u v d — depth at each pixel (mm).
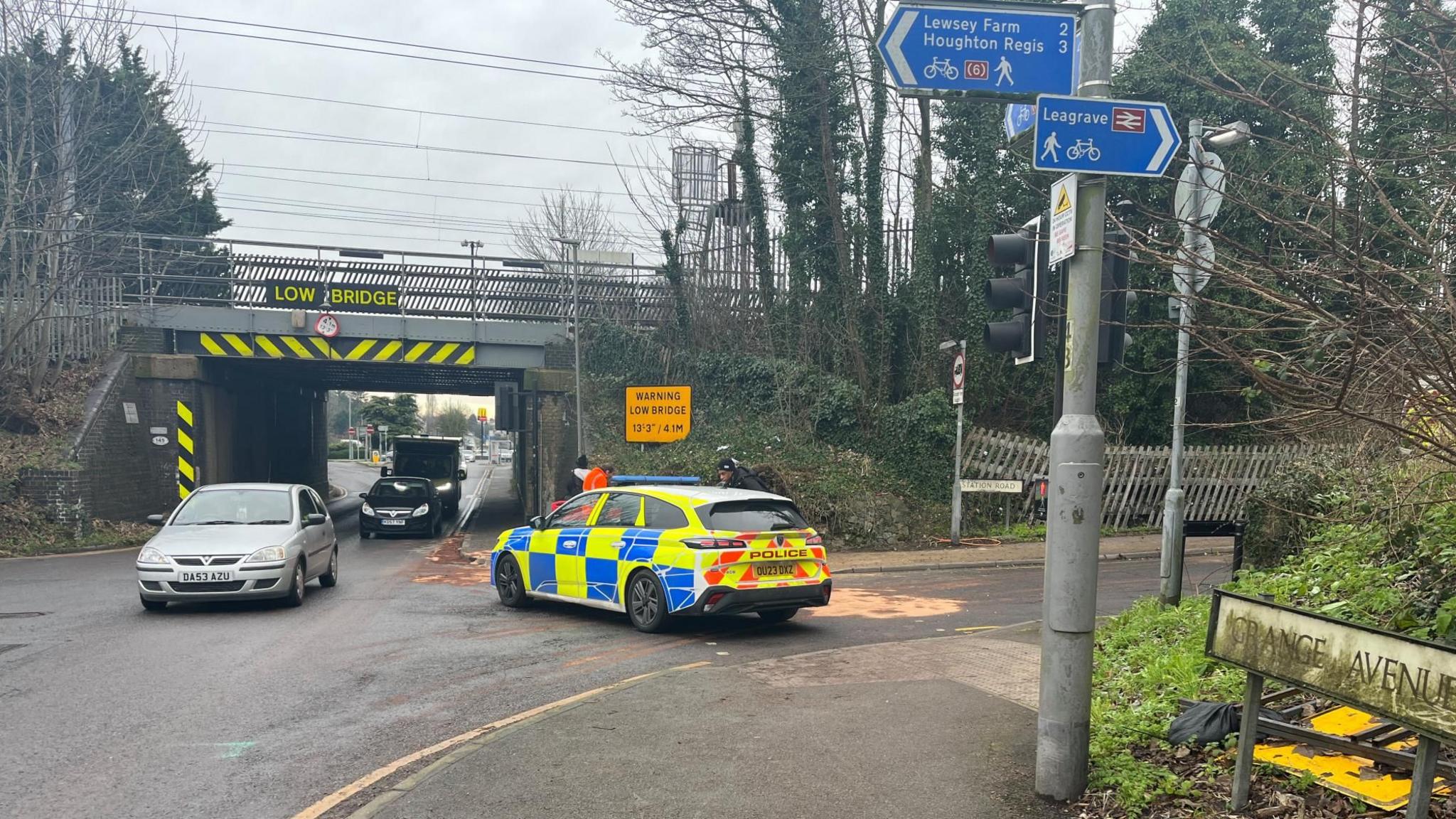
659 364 24641
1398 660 3484
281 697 7074
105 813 4719
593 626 10289
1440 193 4457
